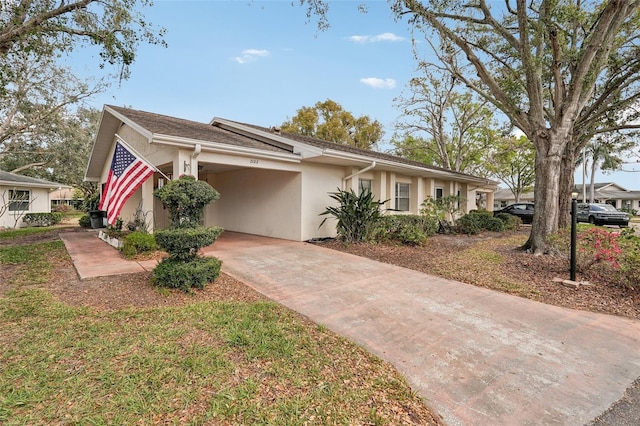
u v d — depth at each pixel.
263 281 5.72
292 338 3.45
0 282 5.19
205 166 10.47
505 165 28.77
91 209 15.93
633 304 4.86
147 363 2.82
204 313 3.97
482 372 3.04
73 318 3.75
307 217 9.95
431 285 5.71
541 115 8.16
